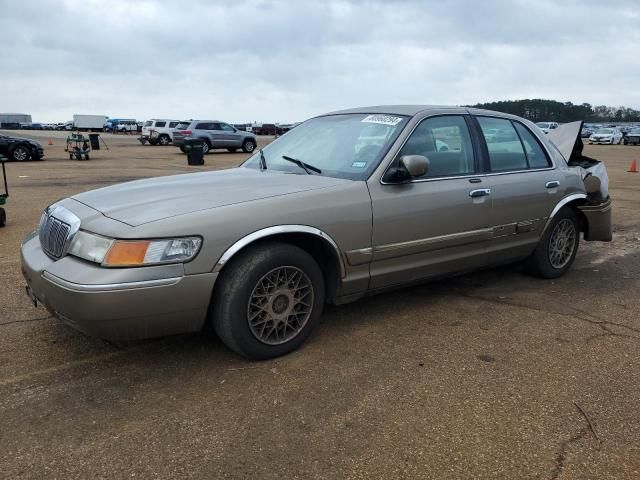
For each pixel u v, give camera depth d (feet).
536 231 16.58
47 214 12.30
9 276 17.35
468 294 16.21
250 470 8.11
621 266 19.95
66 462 8.23
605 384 10.83
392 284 13.42
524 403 10.06
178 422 9.30
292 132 16.21
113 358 11.63
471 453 8.57
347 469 8.16
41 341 12.39
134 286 9.73
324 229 11.68
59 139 160.76
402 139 13.37
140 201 11.36
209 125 98.89
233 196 11.43
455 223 14.02
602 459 8.48
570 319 14.30
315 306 12.02
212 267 10.37
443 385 10.68
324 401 10.02
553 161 17.28
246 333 11.05
